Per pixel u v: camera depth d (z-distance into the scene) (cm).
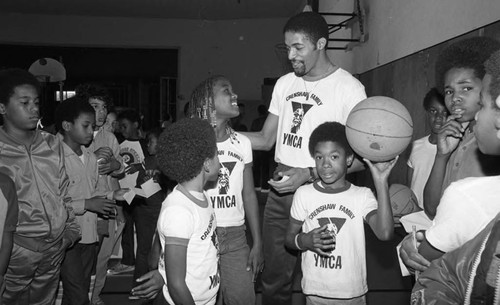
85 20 1551
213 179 247
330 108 309
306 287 281
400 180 621
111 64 1588
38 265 302
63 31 1543
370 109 247
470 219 144
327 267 274
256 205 324
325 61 314
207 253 236
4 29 1519
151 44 1580
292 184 298
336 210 278
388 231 250
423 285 150
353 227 275
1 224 254
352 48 934
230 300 304
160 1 1360
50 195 301
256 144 342
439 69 236
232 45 1589
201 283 233
